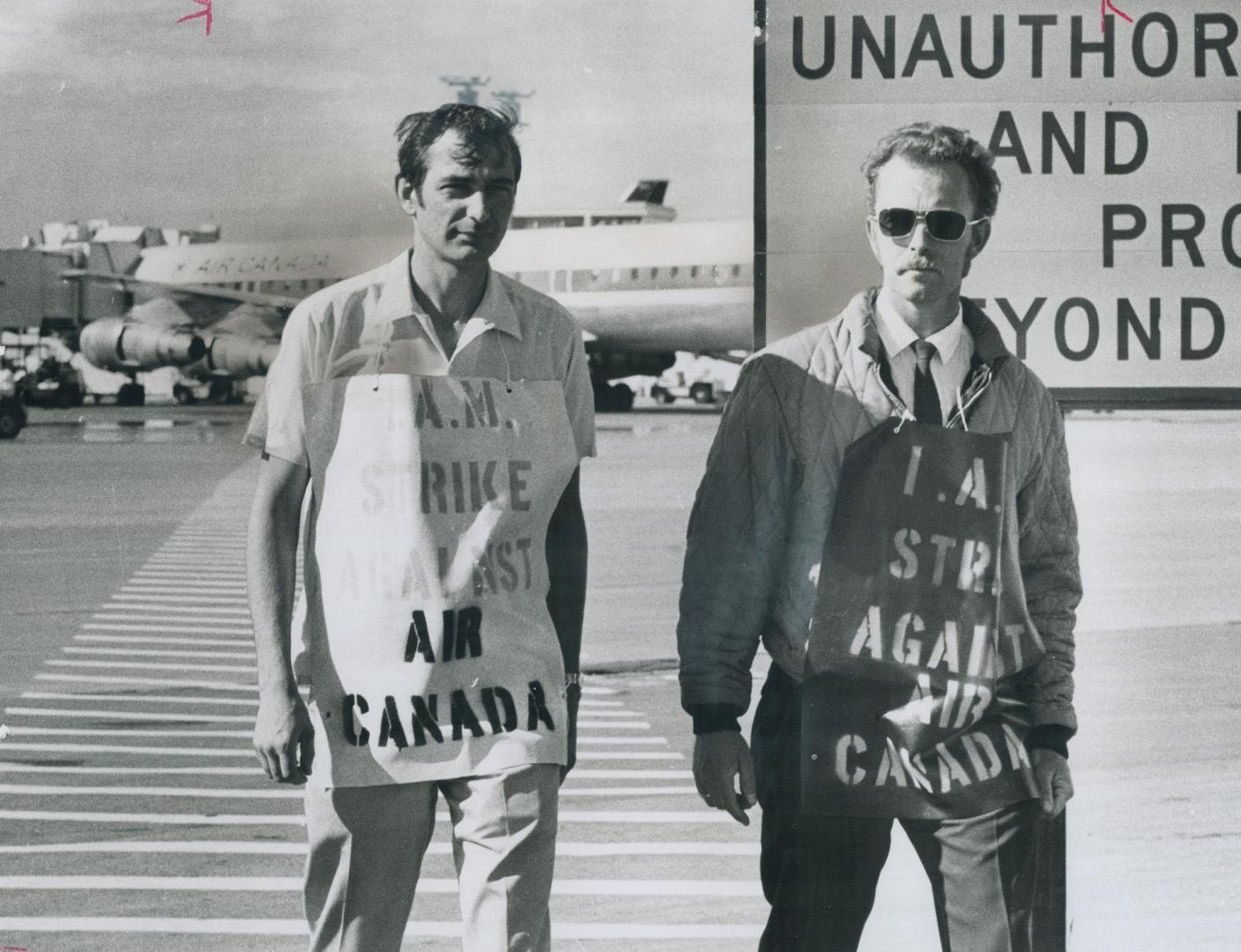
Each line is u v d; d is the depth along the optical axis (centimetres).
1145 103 302
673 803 421
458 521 258
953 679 287
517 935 251
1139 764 336
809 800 289
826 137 297
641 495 544
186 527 572
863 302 294
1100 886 335
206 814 421
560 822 406
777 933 293
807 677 288
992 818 287
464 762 253
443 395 262
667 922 348
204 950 341
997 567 289
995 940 286
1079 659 334
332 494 258
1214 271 304
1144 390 304
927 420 291
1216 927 331
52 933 347
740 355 415
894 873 300
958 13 298
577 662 270
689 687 288
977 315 296
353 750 253
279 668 252
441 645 254
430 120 267
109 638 546
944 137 295
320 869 258
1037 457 293
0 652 526
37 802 424
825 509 289
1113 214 303
